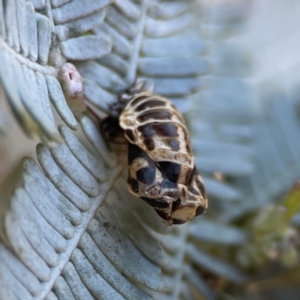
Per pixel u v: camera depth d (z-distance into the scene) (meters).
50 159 0.05
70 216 0.05
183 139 0.05
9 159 0.05
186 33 0.06
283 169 0.07
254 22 0.09
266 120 0.07
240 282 0.06
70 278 0.05
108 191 0.05
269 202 0.07
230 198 0.06
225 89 0.07
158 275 0.05
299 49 0.09
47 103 0.05
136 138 0.05
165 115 0.05
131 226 0.05
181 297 0.06
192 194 0.05
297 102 0.07
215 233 0.06
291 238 0.06
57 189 0.05
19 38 0.05
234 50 0.07
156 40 0.06
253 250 0.06
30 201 0.05
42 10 0.05
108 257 0.05
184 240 0.06
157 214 0.05
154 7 0.06
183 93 0.06
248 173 0.06
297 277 0.06
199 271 0.06
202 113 0.07
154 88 0.06
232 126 0.07
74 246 0.05
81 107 0.05
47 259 0.05
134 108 0.05
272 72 0.08
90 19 0.05
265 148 0.07
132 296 0.05
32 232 0.05
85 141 0.05
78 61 0.05
